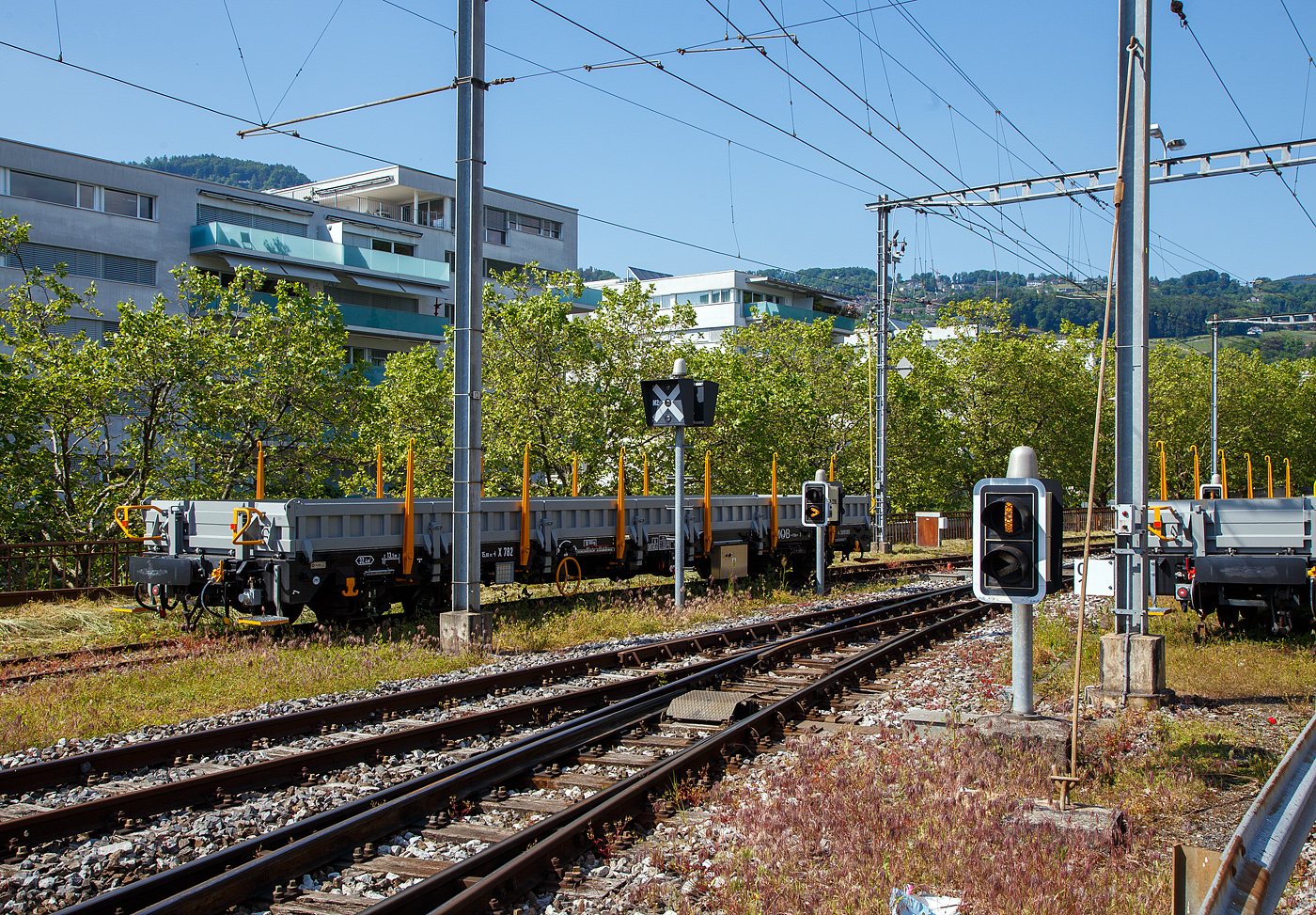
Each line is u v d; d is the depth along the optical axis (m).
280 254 42.75
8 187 35.97
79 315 37.56
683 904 4.93
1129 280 10.02
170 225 40.50
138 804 6.18
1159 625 14.23
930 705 9.58
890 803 6.16
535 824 5.75
